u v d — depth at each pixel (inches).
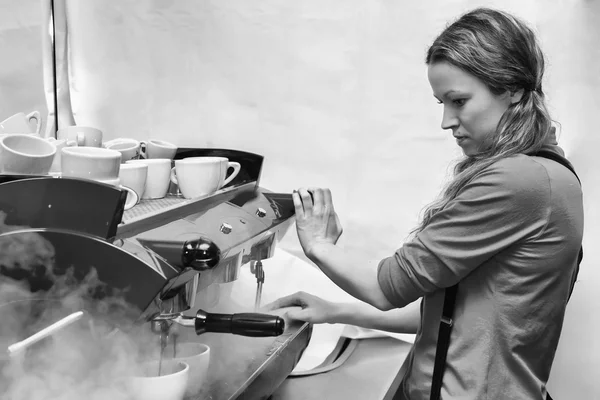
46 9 69.6
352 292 40.9
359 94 62.9
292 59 64.2
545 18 57.2
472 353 36.4
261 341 43.3
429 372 38.4
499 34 35.1
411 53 60.8
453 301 37.4
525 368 36.2
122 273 26.8
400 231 63.6
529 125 35.7
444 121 37.4
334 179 64.7
